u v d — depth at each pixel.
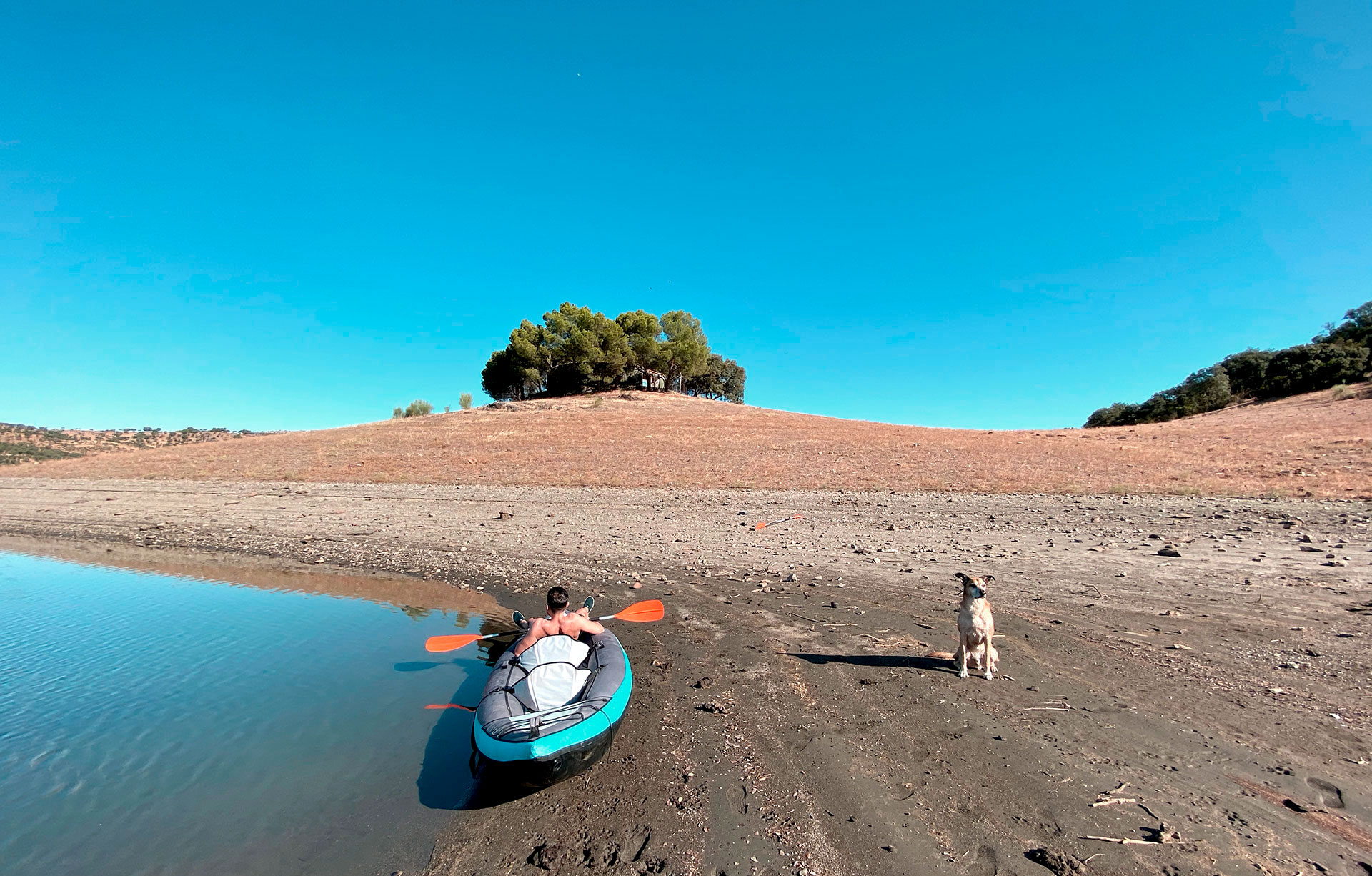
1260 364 54.56
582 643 5.93
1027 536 12.56
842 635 7.26
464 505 20.31
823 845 3.51
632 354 79.56
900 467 24.16
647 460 28.69
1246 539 11.21
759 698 5.61
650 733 5.06
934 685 5.67
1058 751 4.37
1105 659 6.05
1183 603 7.76
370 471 29.08
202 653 7.57
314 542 15.22
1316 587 8.09
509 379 81.75
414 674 6.87
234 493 24.73
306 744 5.22
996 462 24.30
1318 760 4.08
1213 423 35.53
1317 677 5.38
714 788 4.18
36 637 8.20
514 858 3.62
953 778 4.11
